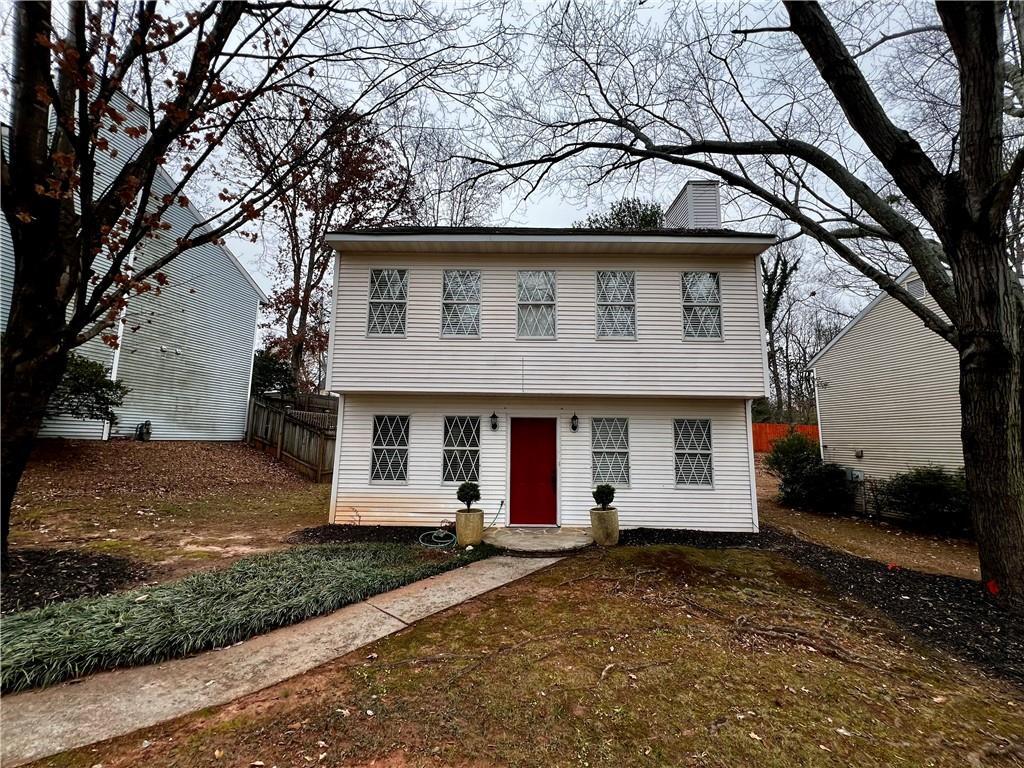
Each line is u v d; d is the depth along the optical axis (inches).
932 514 446.0
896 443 577.3
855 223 349.7
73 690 136.7
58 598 196.9
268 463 645.3
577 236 370.0
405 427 389.4
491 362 375.6
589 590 233.6
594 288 385.4
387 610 204.7
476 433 388.8
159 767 105.7
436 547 310.7
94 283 228.1
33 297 201.6
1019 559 233.0
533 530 362.3
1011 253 493.0
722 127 362.6
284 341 889.5
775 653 174.6
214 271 717.9
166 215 617.6
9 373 199.2
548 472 386.3
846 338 667.4
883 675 163.3
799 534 407.8
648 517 376.8
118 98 298.4
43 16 175.8
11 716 123.6
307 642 171.9
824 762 114.2
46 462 425.4
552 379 373.4
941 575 284.2
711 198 463.5
